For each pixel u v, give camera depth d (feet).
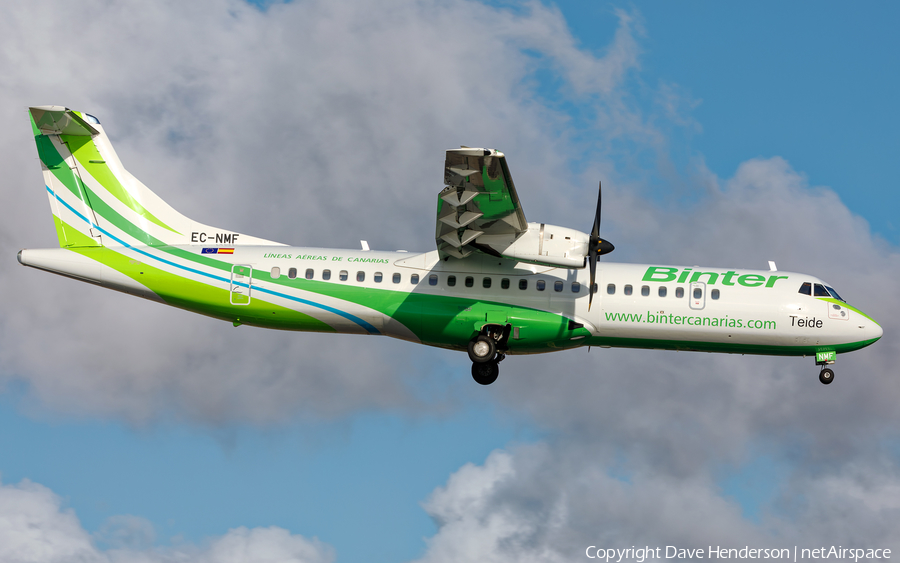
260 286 297.33
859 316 295.48
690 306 293.02
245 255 301.63
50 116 300.81
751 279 297.74
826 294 297.53
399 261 298.35
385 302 294.46
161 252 304.09
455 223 271.69
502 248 280.31
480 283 294.05
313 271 297.74
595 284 295.28
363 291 295.28
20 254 304.50
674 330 293.84
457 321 291.58
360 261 298.97
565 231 278.67
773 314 291.99
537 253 278.26
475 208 265.95
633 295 294.25
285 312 297.94
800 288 296.71
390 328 297.74
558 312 292.20
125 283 303.07
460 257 290.97
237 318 303.07
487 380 299.79
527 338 291.79
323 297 295.48
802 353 300.20
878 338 296.10
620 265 301.84
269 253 302.04
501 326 292.40
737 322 292.40
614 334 296.51
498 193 257.14
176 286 301.02
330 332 304.50
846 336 293.23
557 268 286.05
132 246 307.99
